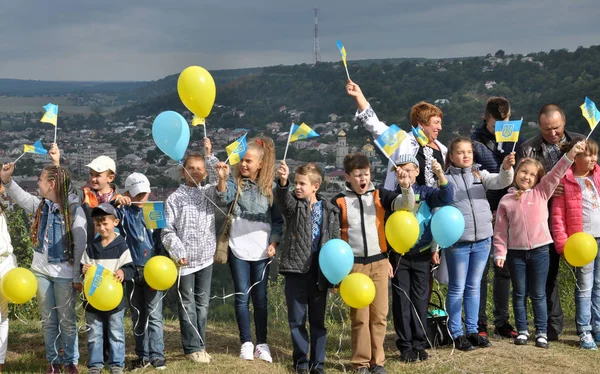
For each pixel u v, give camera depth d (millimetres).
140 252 4992
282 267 4926
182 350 5652
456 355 5281
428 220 5129
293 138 4891
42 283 4863
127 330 6371
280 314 7855
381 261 4953
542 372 4910
